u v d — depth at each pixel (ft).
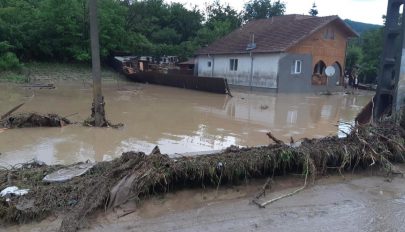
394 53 28.40
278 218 16.78
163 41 148.05
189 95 70.79
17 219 15.08
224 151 21.50
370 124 26.53
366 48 123.75
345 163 22.70
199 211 17.15
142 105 53.72
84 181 17.35
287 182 21.13
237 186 20.03
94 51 35.35
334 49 94.79
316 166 22.18
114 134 33.09
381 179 22.50
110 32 114.42
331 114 51.29
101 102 36.32
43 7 105.91
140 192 17.53
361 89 99.50
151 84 95.86
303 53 89.04
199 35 147.02
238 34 114.01
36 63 103.86
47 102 54.08
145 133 33.99
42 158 25.25
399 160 25.11
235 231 15.39
